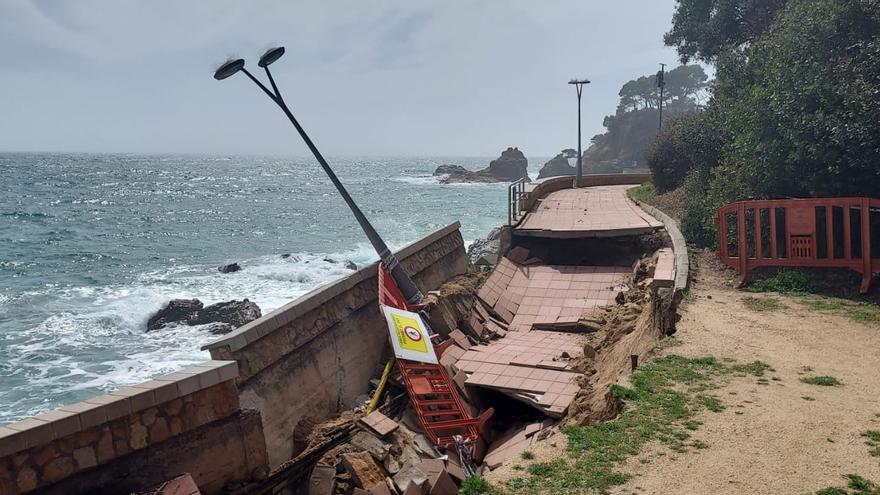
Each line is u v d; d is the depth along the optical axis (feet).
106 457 20.84
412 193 254.06
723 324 33.58
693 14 105.29
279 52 42.29
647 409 24.00
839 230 42.09
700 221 52.54
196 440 23.97
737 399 24.36
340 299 37.81
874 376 26.23
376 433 31.17
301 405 31.89
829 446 20.43
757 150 46.62
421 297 43.65
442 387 36.63
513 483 19.80
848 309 35.40
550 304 52.95
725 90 69.82
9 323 66.54
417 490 26.86
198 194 247.09
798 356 28.81
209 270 95.76
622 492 18.67
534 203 80.38
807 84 42.96
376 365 39.73
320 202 214.07
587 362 39.65
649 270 51.06
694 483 18.80
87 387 50.16
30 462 18.81
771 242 40.57
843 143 39.34
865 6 42.37
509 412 40.93
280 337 31.37
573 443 22.03
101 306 72.95
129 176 364.99
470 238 122.52
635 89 416.05
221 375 24.77
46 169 408.87
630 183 115.75
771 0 93.91
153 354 57.52
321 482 27.76
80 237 128.88
